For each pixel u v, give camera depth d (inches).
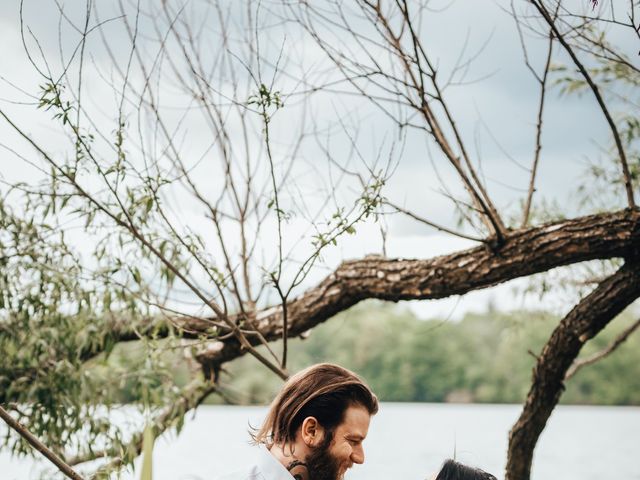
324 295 182.2
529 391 177.6
